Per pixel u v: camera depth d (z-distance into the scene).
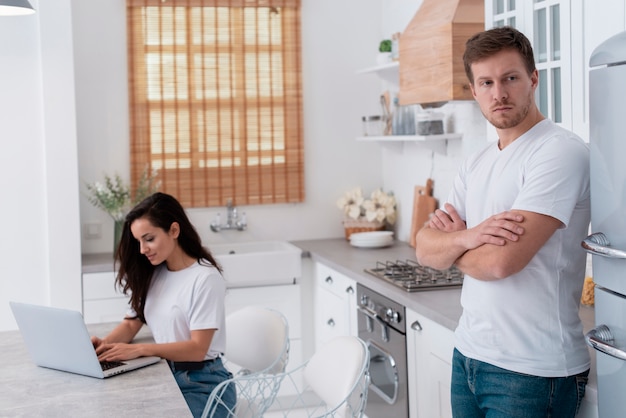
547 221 2.18
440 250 2.42
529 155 2.29
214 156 5.28
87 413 2.28
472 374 2.37
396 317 3.55
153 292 3.12
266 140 5.36
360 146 5.53
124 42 5.10
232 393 3.05
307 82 5.42
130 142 5.12
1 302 4.49
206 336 2.94
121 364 2.72
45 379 2.63
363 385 2.66
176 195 5.23
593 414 2.24
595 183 2.08
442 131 4.44
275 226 5.43
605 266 2.07
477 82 2.32
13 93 4.45
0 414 2.29
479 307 2.35
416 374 3.41
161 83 5.16
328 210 5.51
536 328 2.24
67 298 4.52
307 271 4.93
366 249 4.93
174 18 5.16
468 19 3.67
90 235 5.06
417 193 4.92
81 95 5.04
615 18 2.48
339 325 4.43
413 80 4.14
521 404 2.24
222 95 5.27
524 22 3.02
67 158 4.49
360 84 5.50
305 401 4.91
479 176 2.45
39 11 4.42
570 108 2.77
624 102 1.94
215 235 5.33
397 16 5.20
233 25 5.25
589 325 2.75
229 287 4.76
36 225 4.51
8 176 4.46
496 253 2.21
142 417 2.24
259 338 3.31
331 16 5.43
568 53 2.75
